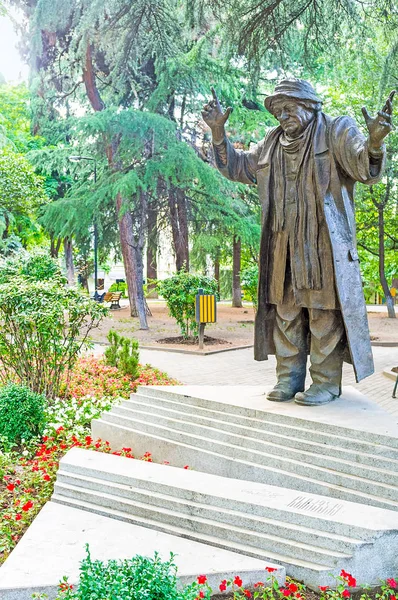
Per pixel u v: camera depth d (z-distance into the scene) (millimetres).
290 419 6574
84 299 10359
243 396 7566
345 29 13688
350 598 4629
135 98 27516
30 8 22406
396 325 25750
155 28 17812
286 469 6242
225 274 43125
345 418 6508
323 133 6852
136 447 7551
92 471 6371
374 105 24172
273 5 12680
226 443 6809
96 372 12258
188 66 24062
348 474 5918
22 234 30922
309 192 6887
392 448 5871
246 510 5430
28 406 8258
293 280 7125
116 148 25031
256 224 28797
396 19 13336
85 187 26750
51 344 9984
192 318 20344
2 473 6859
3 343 10023
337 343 7125
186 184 26047
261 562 4930
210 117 7348
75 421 8805
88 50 23625
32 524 5609
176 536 5441
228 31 13203
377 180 6594
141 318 23703
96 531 5480
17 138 34781
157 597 3613
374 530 4906
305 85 6898
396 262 35844
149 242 31000
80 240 29266
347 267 6844
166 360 16562
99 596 3510
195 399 7496
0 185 26203
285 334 7359
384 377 14109
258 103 29016
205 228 30828
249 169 7559
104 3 16312
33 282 10320
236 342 20203
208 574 4699
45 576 4645
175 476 6152
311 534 5031
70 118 24844
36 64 23203
